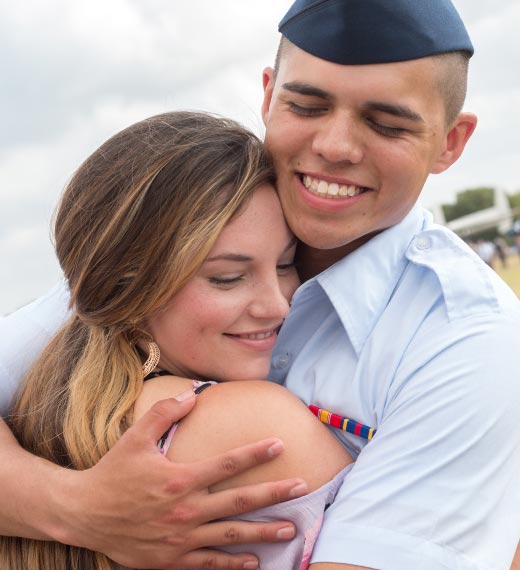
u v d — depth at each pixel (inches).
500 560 63.6
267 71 86.1
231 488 64.8
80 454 70.6
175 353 74.8
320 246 74.6
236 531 63.2
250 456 63.1
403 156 70.2
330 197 72.1
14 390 85.8
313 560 64.3
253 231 71.4
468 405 64.5
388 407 70.0
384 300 75.7
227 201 70.2
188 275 70.5
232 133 73.9
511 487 65.2
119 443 65.2
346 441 74.3
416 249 76.0
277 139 72.5
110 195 73.5
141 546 64.2
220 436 66.1
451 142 78.7
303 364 80.2
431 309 72.4
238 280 72.6
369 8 66.4
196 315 72.1
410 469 63.9
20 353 86.8
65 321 88.2
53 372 79.0
